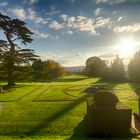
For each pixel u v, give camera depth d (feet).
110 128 55.26
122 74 226.79
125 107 56.90
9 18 178.40
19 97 120.06
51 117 73.82
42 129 61.52
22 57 182.19
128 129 55.26
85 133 56.95
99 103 57.36
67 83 211.41
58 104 97.55
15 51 181.16
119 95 124.98
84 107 90.12
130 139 53.06
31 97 119.75
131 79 215.72
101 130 55.26
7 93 136.26
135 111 80.64
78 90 144.77
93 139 53.62
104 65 331.36
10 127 63.26
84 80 254.47
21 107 91.86
